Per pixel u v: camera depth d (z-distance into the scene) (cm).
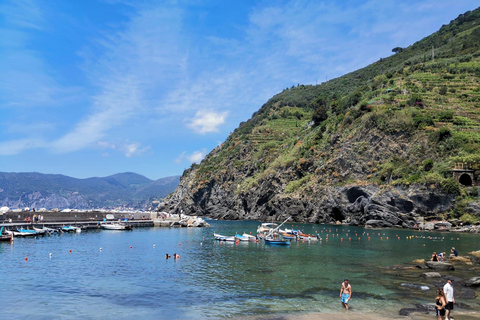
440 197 8912
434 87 14238
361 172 10981
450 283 2278
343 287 2625
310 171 13325
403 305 2634
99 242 6544
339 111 14850
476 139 9594
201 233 8706
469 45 19125
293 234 7438
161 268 4081
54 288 3150
